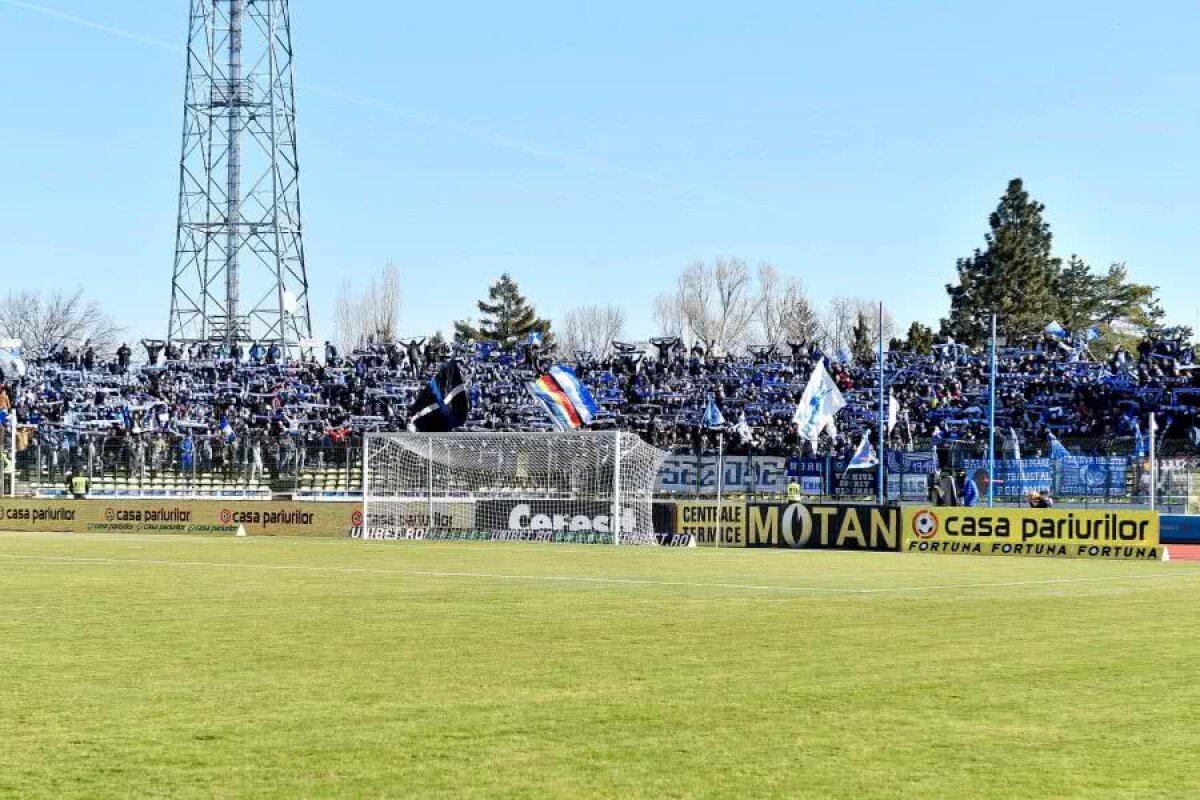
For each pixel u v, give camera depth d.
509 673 18.45
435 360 88.31
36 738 14.20
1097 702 16.39
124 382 89.38
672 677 18.16
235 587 32.06
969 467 61.59
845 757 13.43
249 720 15.16
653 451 55.62
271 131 104.94
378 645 21.34
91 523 62.47
